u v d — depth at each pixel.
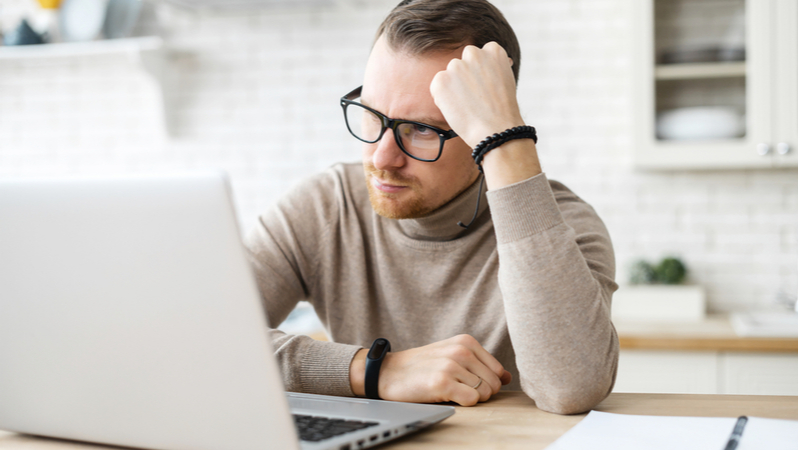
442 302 1.21
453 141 1.01
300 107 2.99
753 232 2.75
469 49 0.92
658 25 2.58
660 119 2.58
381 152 1.01
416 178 1.03
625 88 2.79
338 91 2.97
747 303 2.76
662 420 0.72
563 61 2.82
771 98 2.47
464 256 1.18
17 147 3.17
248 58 3.01
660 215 2.80
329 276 1.27
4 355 0.69
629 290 2.65
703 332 2.37
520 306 0.83
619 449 0.63
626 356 2.39
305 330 2.40
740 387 2.32
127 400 0.64
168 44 3.04
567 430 0.73
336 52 2.96
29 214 0.63
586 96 2.82
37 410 0.70
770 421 0.70
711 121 2.51
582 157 2.83
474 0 1.04
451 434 0.72
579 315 0.82
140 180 0.58
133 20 2.97
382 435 0.66
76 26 2.96
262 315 0.57
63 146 3.14
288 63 2.99
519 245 0.83
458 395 0.84
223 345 0.58
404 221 1.20
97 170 3.12
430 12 1.00
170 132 3.05
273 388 0.57
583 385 0.79
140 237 0.59
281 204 1.31
